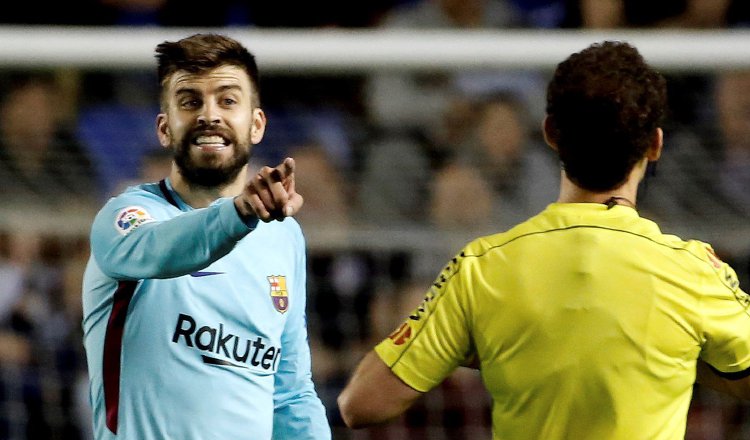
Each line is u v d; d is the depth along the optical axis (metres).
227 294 12.37
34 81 23.67
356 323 20.69
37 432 20.72
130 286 12.19
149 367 12.09
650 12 27.80
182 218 10.81
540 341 10.42
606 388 10.30
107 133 23.69
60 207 20.92
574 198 10.88
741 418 20.70
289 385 13.30
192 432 12.06
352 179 21.67
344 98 24.45
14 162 21.27
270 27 27.69
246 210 10.33
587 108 10.36
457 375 20.45
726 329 10.62
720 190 21.25
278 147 23.00
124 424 12.08
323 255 20.69
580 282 10.47
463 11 27.70
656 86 10.53
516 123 23.64
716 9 27.77
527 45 19.61
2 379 20.66
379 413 10.89
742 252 20.69
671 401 10.48
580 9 27.80
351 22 27.70
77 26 27.56
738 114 22.36
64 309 20.84
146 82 24.89
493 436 10.87
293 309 13.17
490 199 21.53
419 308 11.00
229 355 12.32
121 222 11.70
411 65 19.59
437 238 20.84
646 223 10.80
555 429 10.36
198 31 19.55
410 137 23.34
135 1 27.56
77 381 20.80
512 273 10.63
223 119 12.38
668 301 10.45
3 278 20.81
